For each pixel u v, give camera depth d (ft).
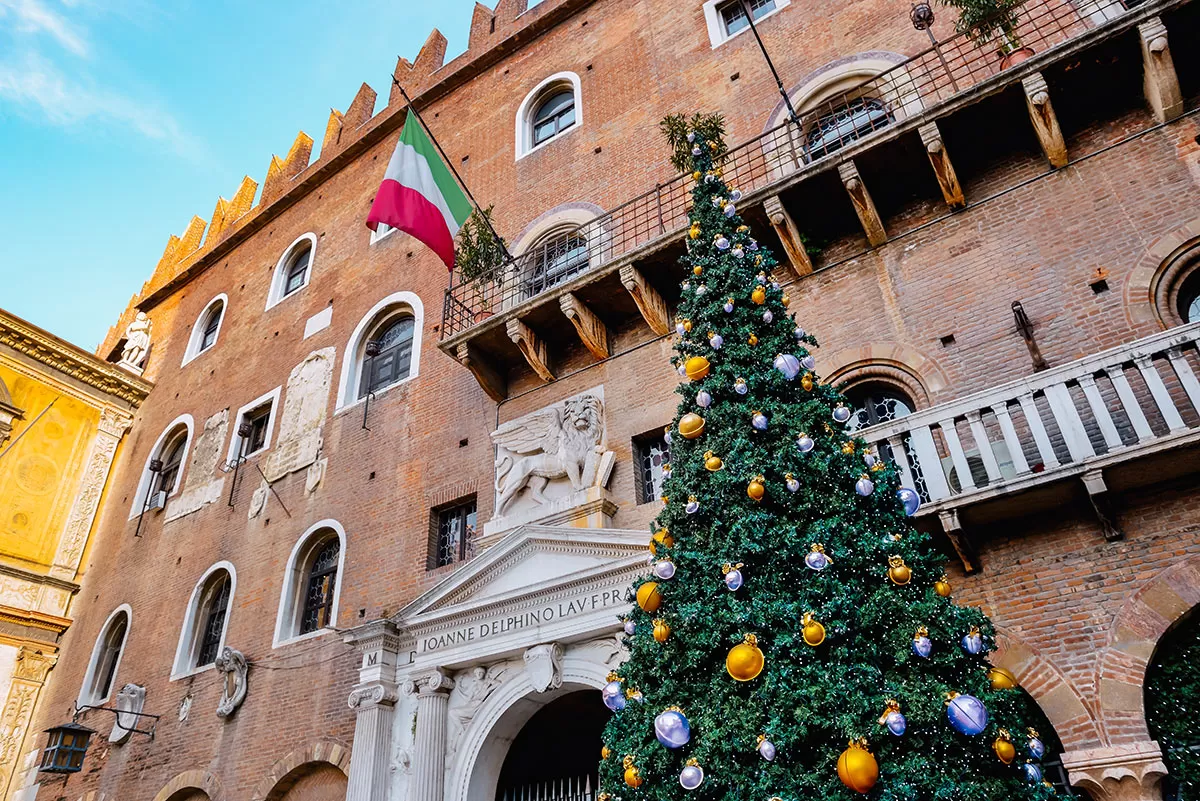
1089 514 24.88
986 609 25.16
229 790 41.01
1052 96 30.83
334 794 37.42
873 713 15.49
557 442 38.17
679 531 20.75
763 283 24.70
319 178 71.77
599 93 51.96
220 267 78.13
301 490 50.83
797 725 15.75
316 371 56.59
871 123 38.70
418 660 35.60
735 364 22.54
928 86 37.65
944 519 24.93
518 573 34.37
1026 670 23.80
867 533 18.38
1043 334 28.99
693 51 48.62
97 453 71.10
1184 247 27.66
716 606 18.25
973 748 15.25
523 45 60.49
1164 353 23.25
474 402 44.60
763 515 18.89
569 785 32.81
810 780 15.19
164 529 60.13
